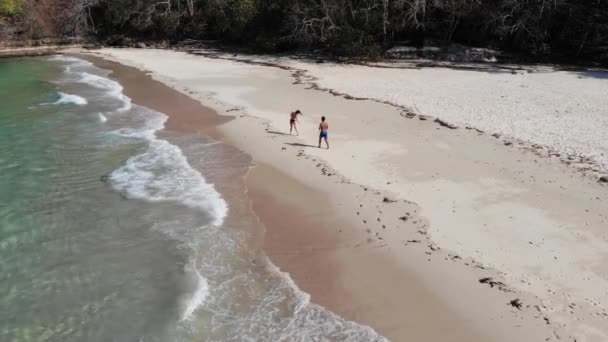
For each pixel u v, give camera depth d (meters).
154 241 15.31
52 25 59.84
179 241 15.23
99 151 22.97
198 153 22.53
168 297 12.62
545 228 15.12
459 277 12.90
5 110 29.95
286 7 49.97
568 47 44.69
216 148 23.11
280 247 14.77
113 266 14.09
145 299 12.62
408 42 48.00
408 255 13.98
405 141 23.09
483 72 39.62
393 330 11.22
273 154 22.06
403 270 13.34
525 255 13.75
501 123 25.38
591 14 44.22
